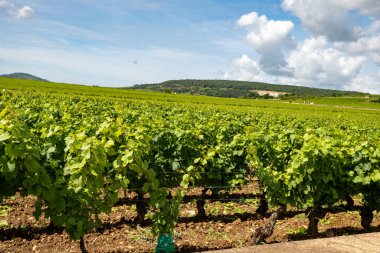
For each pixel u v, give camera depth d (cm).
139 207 865
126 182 621
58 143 773
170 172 971
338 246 400
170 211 649
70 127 1112
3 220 841
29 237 773
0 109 1370
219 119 2019
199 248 768
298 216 1022
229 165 1037
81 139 614
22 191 581
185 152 1008
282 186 827
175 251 747
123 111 1969
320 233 916
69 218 559
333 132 1291
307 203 833
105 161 588
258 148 1048
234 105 6756
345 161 870
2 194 560
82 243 601
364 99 16475
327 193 873
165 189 646
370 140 1092
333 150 831
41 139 754
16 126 548
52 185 552
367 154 878
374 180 844
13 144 507
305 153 802
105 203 602
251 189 1270
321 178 821
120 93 7262
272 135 1123
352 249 394
